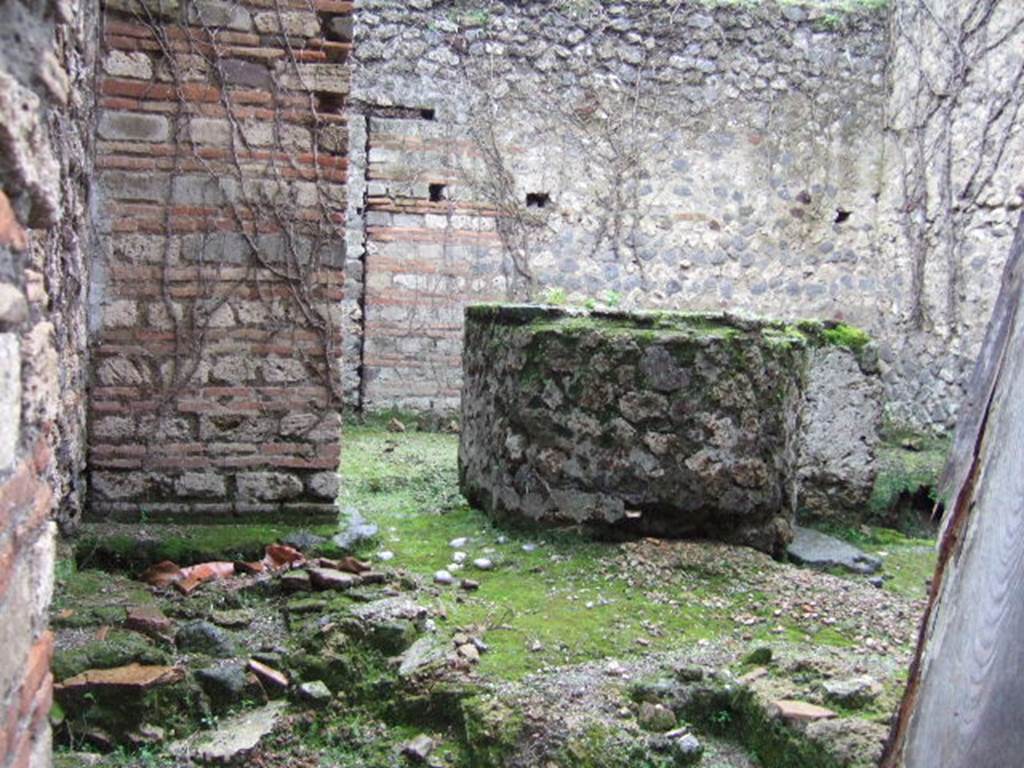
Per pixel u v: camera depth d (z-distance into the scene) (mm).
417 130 8633
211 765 2754
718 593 3848
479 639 3281
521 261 8867
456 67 8680
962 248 8047
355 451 7090
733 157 9125
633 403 4219
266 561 3887
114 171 4121
